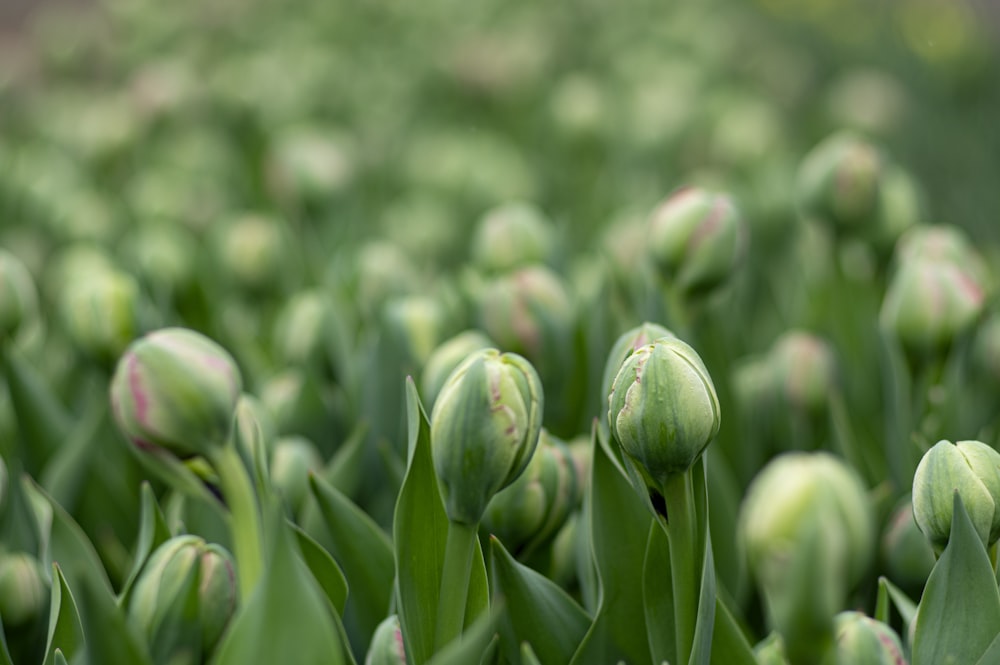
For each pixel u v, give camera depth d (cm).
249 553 79
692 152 233
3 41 587
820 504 85
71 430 100
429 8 353
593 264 140
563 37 341
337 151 151
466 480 71
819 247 154
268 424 89
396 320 97
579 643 78
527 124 262
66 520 85
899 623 86
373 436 96
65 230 165
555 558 85
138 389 77
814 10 441
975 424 101
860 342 118
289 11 355
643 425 71
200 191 192
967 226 248
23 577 80
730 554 90
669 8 364
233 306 144
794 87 358
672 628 77
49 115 253
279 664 68
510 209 116
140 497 99
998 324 100
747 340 135
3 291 97
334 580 80
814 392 100
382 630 76
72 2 614
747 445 102
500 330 94
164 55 310
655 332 75
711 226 96
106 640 69
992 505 74
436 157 217
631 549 78
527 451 72
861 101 280
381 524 94
